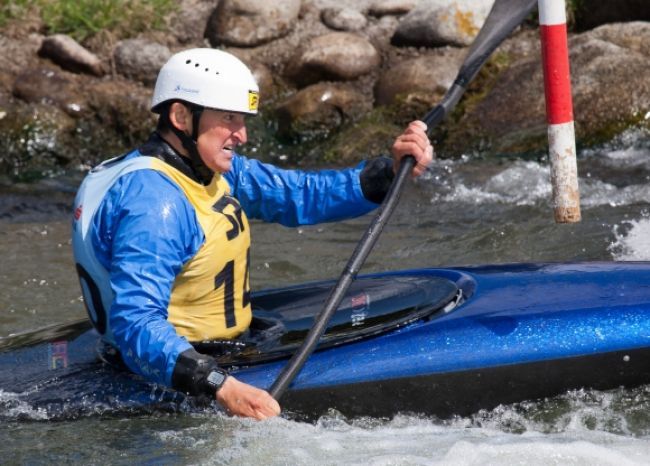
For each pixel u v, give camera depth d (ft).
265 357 39.73
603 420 40.04
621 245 65.46
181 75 38.37
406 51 103.40
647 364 41.55
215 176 40.19
